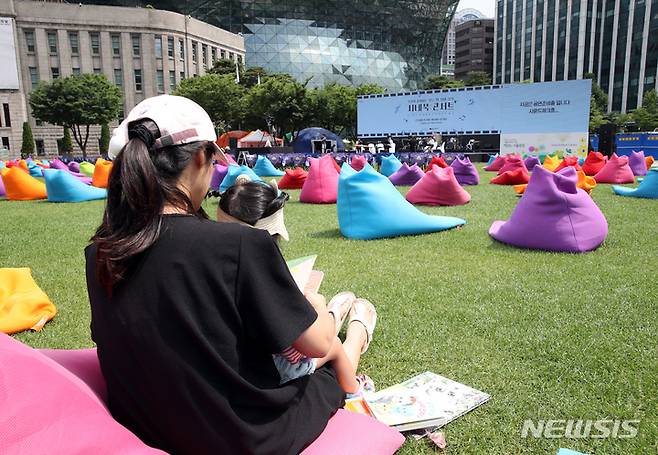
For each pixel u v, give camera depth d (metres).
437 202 9.60
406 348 3.26
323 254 5.84
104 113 45.94
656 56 82.44
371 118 28.88
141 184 1.45
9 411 1.30
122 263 1.45
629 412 2.48
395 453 2.19
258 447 1.58
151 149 1.50
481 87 25.00
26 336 3.64
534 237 5.69
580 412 2.50
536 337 3.34
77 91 44.59
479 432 2.36
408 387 2.72
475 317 3.72
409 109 27.38
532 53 103.75
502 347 3.23
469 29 125.25
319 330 1.65
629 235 6.35
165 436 1.56
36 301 3.85
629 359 3.00
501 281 4.57
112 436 1.42
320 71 74.62
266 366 1.68
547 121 23.75
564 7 94.44
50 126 52.19
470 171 13.79
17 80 49.88
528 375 2.87
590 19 91.44
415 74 86.25
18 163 17.62
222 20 71.88
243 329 1.55
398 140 28.20
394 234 6.68
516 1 107.56
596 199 9.89
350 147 39.91
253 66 71.19
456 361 3.06
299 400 1.81
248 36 72.75
